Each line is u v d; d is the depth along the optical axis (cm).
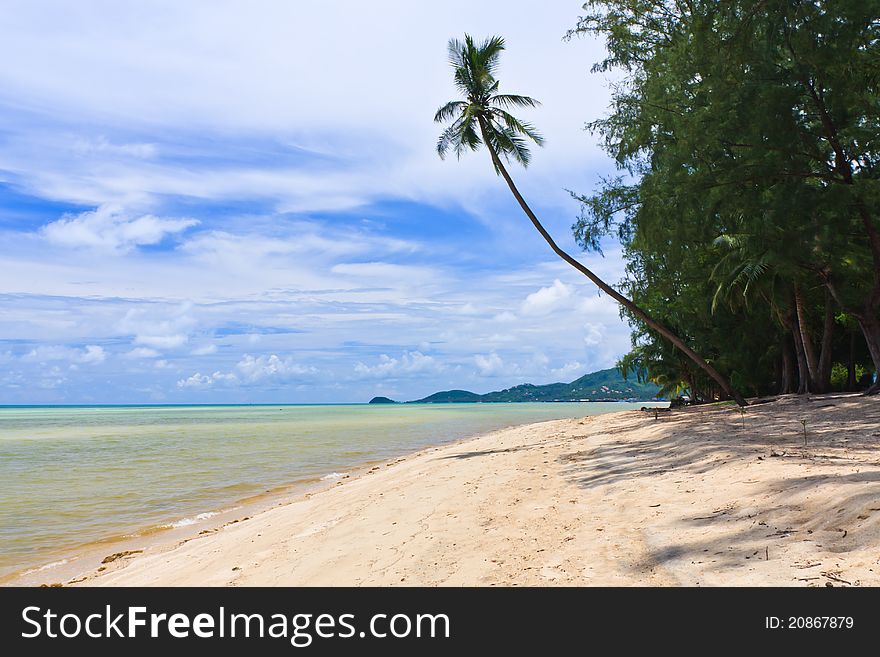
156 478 2159
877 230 2023
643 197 2309
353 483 1692
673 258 2412
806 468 852
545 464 1414
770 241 2003
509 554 679
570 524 779
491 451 1978
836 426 1448
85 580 905
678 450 1290
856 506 587
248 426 6650
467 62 2433
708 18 1856
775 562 522
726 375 3562
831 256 2070
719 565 542
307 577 715
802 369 2972
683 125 2088
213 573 818
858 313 2355
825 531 562
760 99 1803
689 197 2048
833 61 1691
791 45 1753
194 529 1285
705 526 664
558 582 571
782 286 2583
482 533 784
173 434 5141
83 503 1667
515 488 1106
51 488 1942
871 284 2580
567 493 1007
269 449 3350
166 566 922
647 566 577
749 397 3609
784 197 1875
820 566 494
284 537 974
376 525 930
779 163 1880
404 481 1430
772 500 700
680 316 3394
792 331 3028
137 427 7044
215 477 2167
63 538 1249
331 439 4150
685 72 2084
